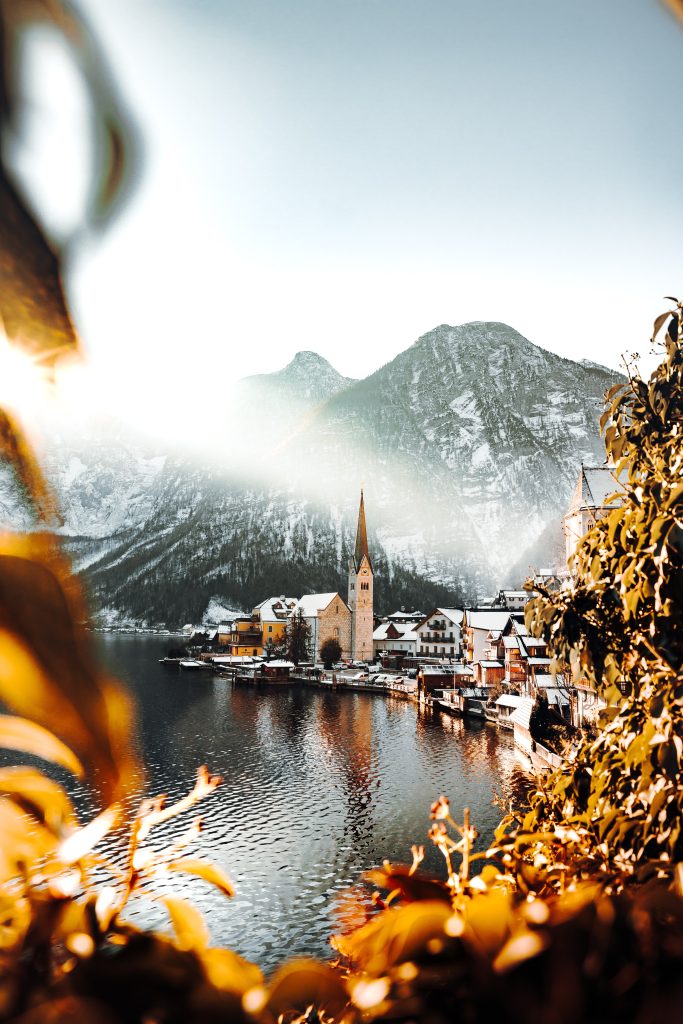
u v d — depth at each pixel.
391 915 0.95
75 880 0.80
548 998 0.81
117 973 0.71
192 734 66.75
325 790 46.72
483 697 83.00
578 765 4.45
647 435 4.87
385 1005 0.84
